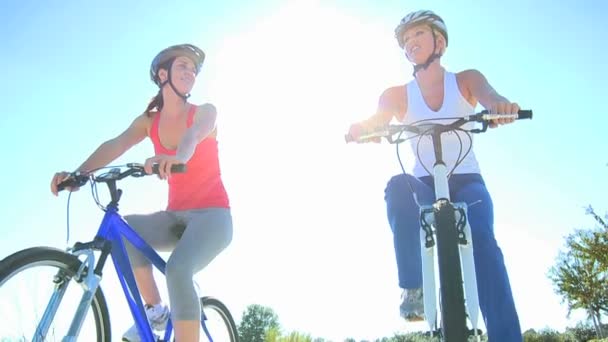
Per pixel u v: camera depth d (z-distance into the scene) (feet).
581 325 77.61
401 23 11.94
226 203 11.89
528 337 74.54
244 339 44.93
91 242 9.82
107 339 10.41
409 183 9.57
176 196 11.85
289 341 39.58
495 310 9.17
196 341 10.23
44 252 9.04
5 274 8.42
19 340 8.65
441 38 11.74
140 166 10.14
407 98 11.96
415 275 9.02
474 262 9.09
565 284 71.41
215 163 12.10
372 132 9.51
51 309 9.10
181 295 10.23
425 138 11.39
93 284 9.57
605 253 65.57
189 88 12.31
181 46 12.31
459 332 6.90
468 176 10.92
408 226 9.29
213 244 11.02
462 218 8.70
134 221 11.59
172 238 11.91
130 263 10.59
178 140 12.16
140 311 10.36
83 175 10.34
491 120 8.96
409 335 38.86
